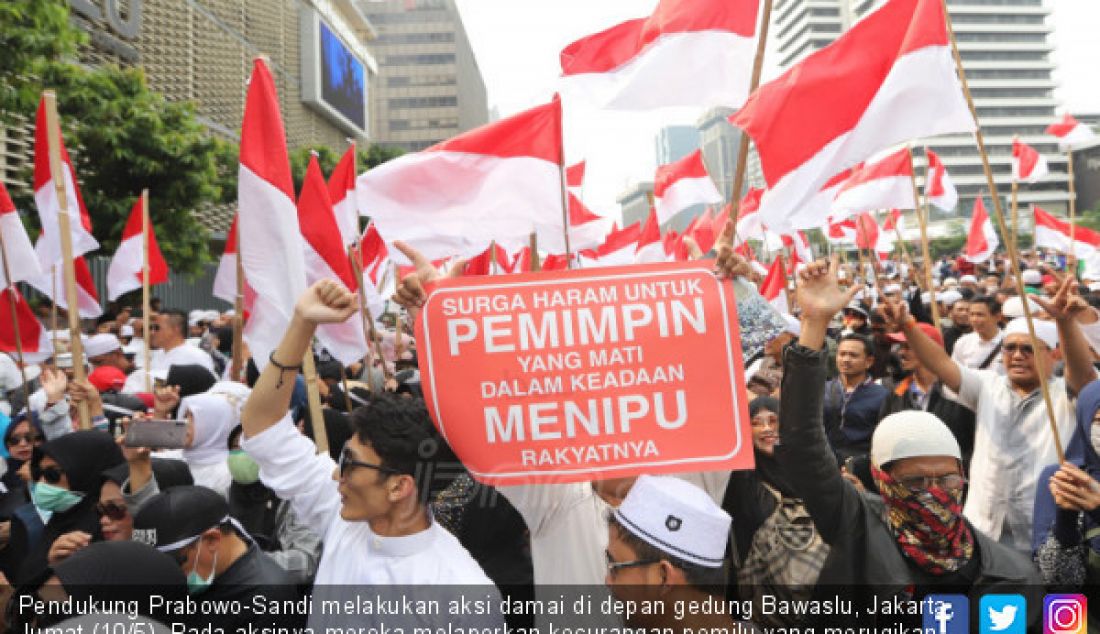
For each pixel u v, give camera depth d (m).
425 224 3.93
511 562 3.32
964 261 22.97
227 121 30.20
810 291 2.45
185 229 15.00
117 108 13.57
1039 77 126.25
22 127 13.64
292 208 3.66
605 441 2.69
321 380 6.52
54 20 9.11
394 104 100.69
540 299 2.76
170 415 4.85
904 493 2.51
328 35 46.72
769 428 3.19
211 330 11.53
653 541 2.13
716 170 81.38
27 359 5.80
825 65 3.32
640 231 9.80
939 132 3.21
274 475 2.82
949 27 3.23
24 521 3.97
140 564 2.40
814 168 3.30
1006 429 4.20
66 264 4.77
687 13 3.93
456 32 101.00
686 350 2.72
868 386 5.38
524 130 3.95
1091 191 85.50
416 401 2.57
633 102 3.98
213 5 29.56
